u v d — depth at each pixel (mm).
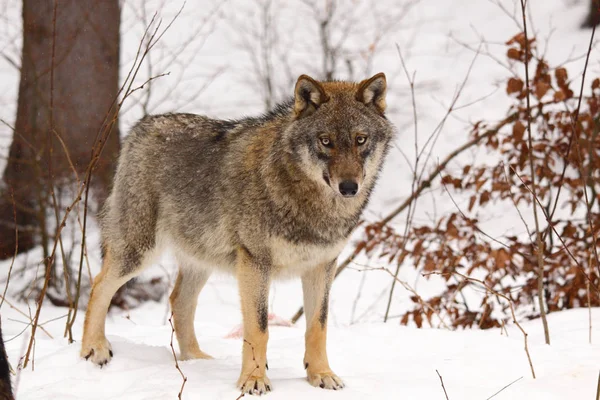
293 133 7734
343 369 8477
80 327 11914
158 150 9047
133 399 7145
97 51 16688
